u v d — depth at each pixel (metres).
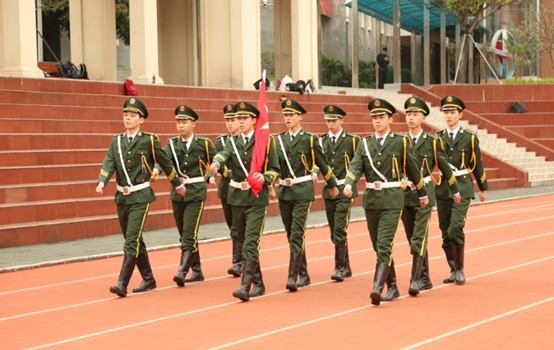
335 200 9.46
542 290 8.23
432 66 48.75
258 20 25.08
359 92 31.17
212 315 7.18
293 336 6.25
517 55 41.62
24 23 17.44
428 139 8.52
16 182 13.66
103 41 23.62
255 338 6.20
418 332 6.32
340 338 6.15
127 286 8.73
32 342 6.20
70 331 6.59
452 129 9.32
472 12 37.34
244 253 8.04
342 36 45.53
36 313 7.40
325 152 9.77
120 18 35.41
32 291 8.68
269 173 8.19
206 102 20.52
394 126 25.44
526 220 15.73
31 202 13.28
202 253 11.90
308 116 23.31
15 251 11.78
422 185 7.90
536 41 40.66
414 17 43.03
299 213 8.74
